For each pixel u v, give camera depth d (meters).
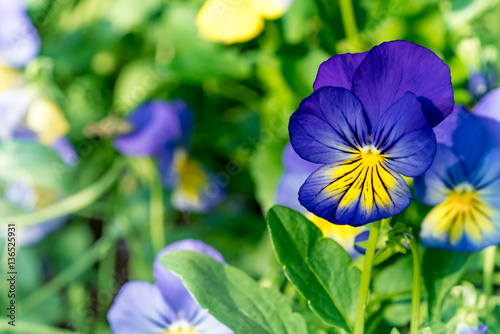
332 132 0.32
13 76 0.52
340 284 0.34
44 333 0.46
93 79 0.57
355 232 0.38
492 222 0.35
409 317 0.36
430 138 0.30
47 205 0.54
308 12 0.45
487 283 0.38
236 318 0.34
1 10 0.52
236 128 0.53
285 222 0.34
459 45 0.41
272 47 0.46
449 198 0.35
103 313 0.50
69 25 0.57
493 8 0.44
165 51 0.53
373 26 0.43
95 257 0.52
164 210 0.54
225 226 0.53
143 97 0.54
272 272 0.37
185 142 0.53
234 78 0.50
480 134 0.34
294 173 0.40
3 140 0.51
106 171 0.55
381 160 0.32
